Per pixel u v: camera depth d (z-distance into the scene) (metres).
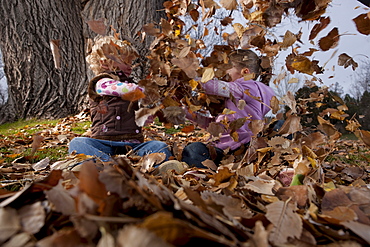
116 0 4.20
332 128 1.15
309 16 1.11
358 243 0.53
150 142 1.83
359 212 0.69
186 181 1.06
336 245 0.52
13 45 4.68
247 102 1.70
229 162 1.50
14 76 4.77
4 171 1.45
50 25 4.76
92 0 4.60
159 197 0.60
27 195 0.60
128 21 4.18
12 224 0.47
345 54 1.14
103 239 0.39
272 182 0.98
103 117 1.85
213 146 1.69
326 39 1.04
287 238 0.56
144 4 4.20
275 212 0.61
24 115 4.83
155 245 0.34
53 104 4.86
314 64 1.22
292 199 0.82
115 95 1.80
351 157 2.48
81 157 1.44
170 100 1.17
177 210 0.57
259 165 1.41
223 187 0.94
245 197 0.86
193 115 1.70
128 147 1.83
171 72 1.25
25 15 4.64
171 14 1.55
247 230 0.55
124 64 1.52
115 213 0.53
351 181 1.42
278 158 1.29
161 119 1.14
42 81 4.80
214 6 1.40
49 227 0.52
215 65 1.39
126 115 1.86
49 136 3.15
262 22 1.28
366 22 0.88
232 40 1.57
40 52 4.75
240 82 1.75
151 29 1.38
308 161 1.10
